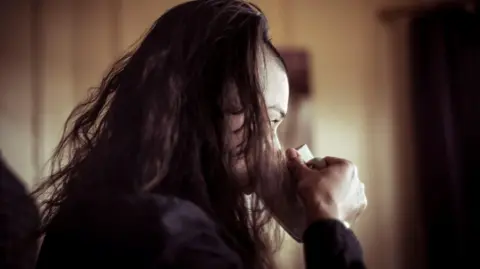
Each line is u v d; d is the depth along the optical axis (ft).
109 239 1.61
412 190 8.42
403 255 8.35
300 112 8.17
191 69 1.90
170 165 1.79
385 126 8.54
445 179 8.16
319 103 8.34
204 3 2.05
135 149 1.79
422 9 8.52
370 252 8.34
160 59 1.92
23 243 1.70
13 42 7.75
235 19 1.99
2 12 7.77
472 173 8.14
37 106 7.73
